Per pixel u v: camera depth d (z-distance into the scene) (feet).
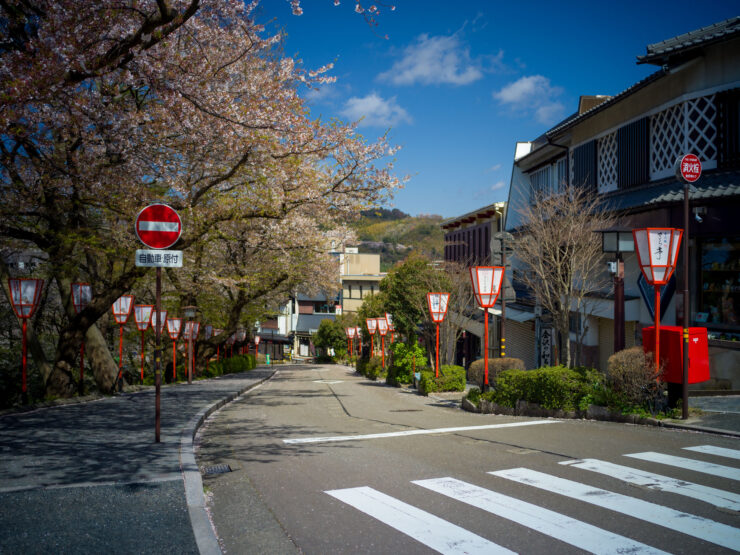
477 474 20.62
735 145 42.09
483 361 47.44
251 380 87.25
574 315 60.23
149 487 18.81
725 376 38.60
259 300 115.03
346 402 52.75
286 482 20.42
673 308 45.11
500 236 51.44
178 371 98.89
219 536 15.17
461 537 14.37
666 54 44.34
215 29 38.65
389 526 15.34
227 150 42.78
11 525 15.16
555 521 15.35
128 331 86.79
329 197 53.52
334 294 119.34
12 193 45.78
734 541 13.73
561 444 25.58
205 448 28.25
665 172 49.42
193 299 89.66
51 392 51.67
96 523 15.40
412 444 27.25
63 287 57.82
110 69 29.58
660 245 31.01
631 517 15.48
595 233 49.55
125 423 33.32
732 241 41.09
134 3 31.22
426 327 89.35
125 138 41.11
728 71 42.96
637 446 24.49
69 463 22.22
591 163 63.52
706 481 18.84
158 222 26.89
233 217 49.49
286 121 41.98
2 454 23.97
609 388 33.94
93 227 54.19
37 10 31.81
